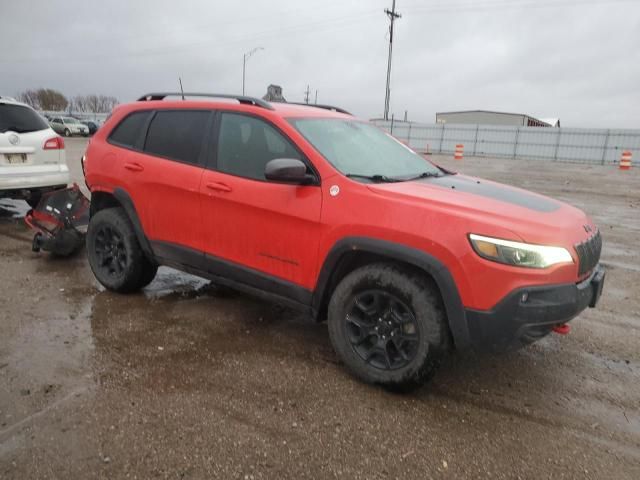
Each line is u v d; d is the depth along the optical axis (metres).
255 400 2.97
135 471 2.34
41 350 3.49
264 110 3.63
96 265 4.68
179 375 3.22
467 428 2.79
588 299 3.00
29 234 6.86
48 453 2.43
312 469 2.41
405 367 2.99
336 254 3.14
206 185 3.75
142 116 4.40
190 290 4.80
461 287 2.76
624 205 11.61
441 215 2.84
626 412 3.01
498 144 37.09
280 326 4.05
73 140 31.19
